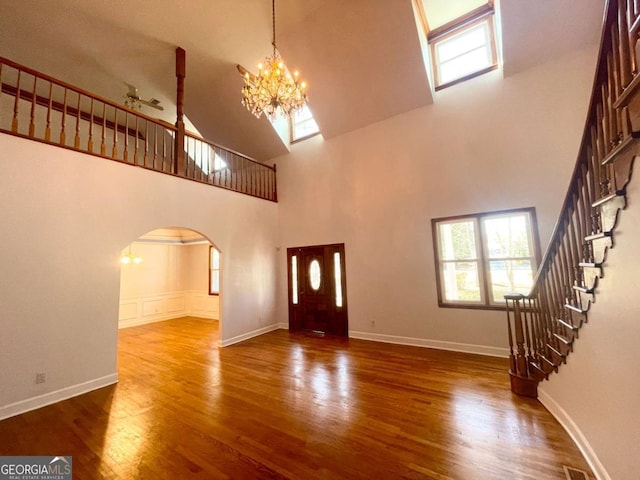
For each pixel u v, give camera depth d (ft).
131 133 22.65
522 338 9.57
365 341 16.87
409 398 9.43
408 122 16.48
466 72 15.12
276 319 21.07
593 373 5.85
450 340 14.71
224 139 23.09
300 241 20.66
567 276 7.08
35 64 16.42
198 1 13.14
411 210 16.14
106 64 16.79
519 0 11.76
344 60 15.76
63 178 10.36
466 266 14.66
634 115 3.93
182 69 15.56
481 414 8.24
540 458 6.31
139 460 6.58
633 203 4.31
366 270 17.57
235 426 7.97
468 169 14.53
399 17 13.56
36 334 9.47
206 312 26.40
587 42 12.05
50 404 9.51
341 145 19.08
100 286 11.15
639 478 4.32
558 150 12.53
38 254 9.64
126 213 12.19
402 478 5.87
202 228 15.81
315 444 7.08
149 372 12.39
